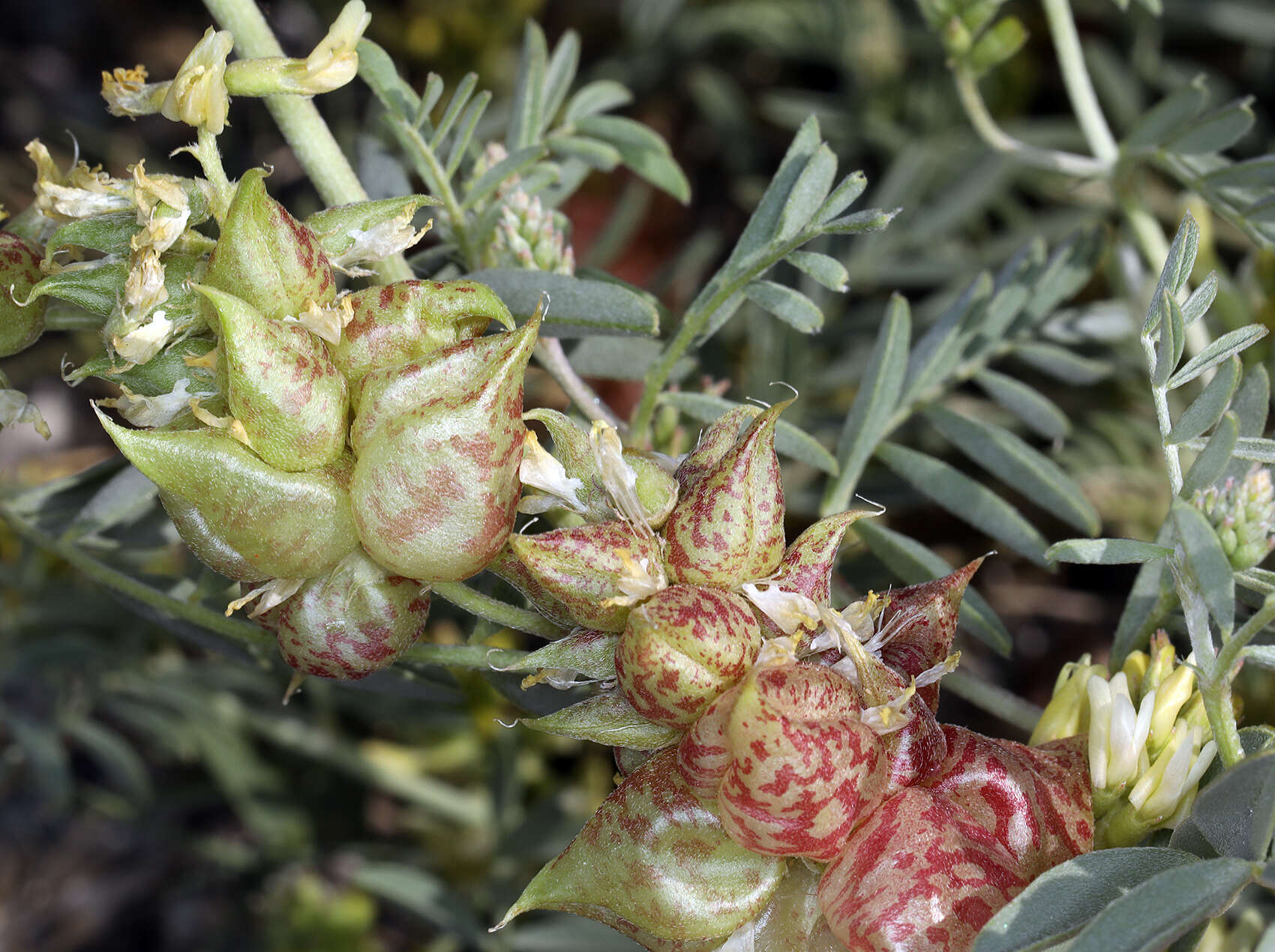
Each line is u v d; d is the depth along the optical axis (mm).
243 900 543
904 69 489
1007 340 291
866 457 265
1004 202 449
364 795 477
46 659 406
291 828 465
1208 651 207
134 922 566
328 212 213
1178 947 212
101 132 566
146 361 207
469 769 450
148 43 631
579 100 294
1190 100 288
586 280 250
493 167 262
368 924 493
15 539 433
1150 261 305
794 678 197
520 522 259
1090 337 315
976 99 311
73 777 571
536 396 396
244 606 250
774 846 198
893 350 263
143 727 476
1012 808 207
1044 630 442
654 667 198
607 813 203
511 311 249
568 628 214
